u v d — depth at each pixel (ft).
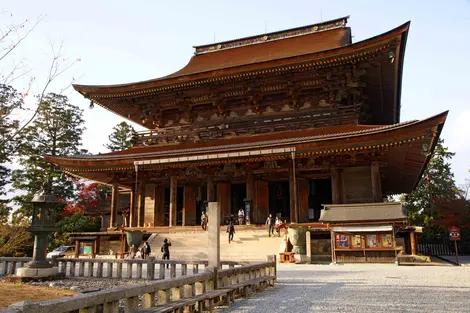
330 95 134.41
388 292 44.75
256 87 142.72
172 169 135.95
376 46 116.47
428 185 241.35
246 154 116.47
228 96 149.89
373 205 88.07
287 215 137.59
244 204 135.03
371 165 114.52
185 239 115.44
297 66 129.18
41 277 64.23
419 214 235.40
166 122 163.32
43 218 67.05
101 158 134.31
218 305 37.65
